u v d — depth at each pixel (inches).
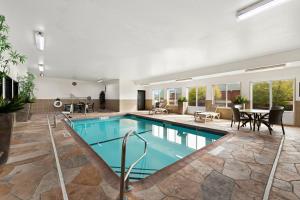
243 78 303.6
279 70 257.1
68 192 67.4
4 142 95.7
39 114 356.5
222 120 303.3
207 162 103.4
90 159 103.5
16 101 104.0
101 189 70.1
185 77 337.7
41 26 125.3
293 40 155.3
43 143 137.1
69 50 189.5
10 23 119.1
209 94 365.1
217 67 271.4
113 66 286.4
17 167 90.7
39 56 217.2
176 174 86.7
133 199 64.7
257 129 212.2
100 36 146.0
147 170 126.3
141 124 322.3
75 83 494.6
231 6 98.0
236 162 104.1
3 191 67.9
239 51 191.2
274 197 68.3
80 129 277.6
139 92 535.8
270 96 272.7
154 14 108.2
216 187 75.0
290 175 88.2
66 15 109.2
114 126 303.6
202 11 103.9
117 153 164.7
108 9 102.0
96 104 539.5
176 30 132.9
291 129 215.6
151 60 239.3
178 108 422.9
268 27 126.6
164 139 217.9
